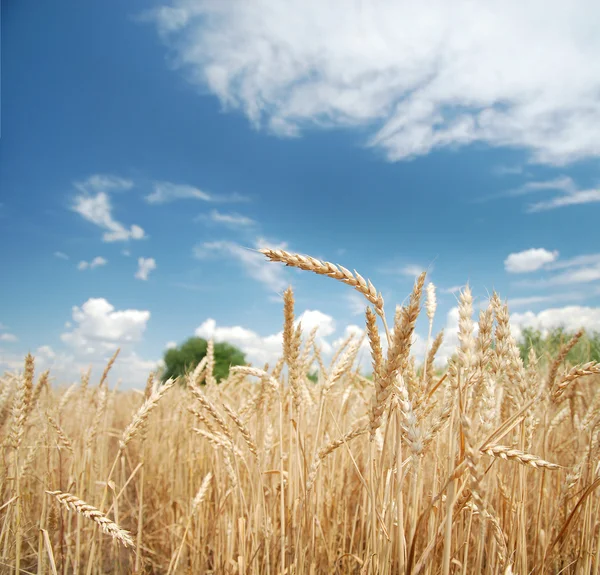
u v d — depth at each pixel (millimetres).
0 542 578
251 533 572
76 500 418
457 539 461
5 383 781
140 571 590
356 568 562
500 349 379
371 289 342
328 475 657
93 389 992
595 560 463
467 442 287
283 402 654
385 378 347
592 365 446
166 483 962
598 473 469
